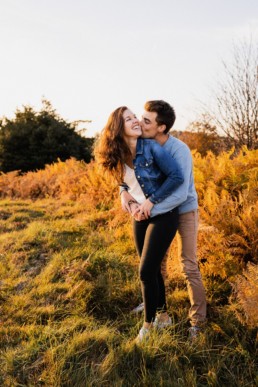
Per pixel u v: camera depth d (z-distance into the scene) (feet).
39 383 8.38
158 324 9.83
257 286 8.82
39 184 35.42
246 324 9.34
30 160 79.82
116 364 8.55
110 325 10.48
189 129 38.24
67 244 17.20
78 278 13.35
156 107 9.01
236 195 15.92
